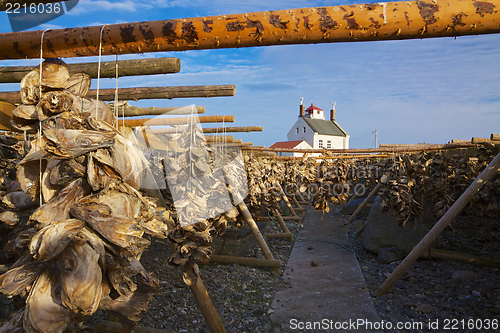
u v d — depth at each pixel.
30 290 1.08
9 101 2.29
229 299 4.23
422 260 5.72
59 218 1.04
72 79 1.20
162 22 1.05
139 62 1.66
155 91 2.37
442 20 0.89
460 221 8.00
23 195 1.34
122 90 2.39
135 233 1.03
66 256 1.01
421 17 0.90
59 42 1.12
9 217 1.33
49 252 0.93
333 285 4.84
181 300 3.93
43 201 1.17
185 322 3.43
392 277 4.37
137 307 1.26
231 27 1.00
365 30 0.95
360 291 4.56
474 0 0.88
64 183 1.14
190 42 1.06
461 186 4.80
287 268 5.67
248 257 5.77
